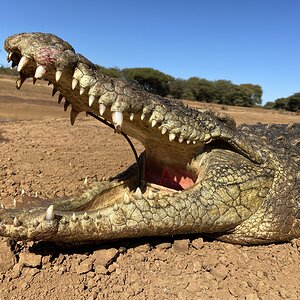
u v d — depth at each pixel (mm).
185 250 692
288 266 711
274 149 824
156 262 661
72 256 634
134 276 619
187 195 669
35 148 1543
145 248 672
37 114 3090
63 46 536
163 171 822
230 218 708
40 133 1980
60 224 560
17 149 1485
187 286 612
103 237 604
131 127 692
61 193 980
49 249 637
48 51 523
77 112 658
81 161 1375
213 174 711
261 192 750
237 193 714
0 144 1568
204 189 689
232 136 735
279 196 768
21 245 651
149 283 611
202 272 650
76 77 547
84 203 679
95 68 567
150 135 703
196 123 688
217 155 744
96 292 577
